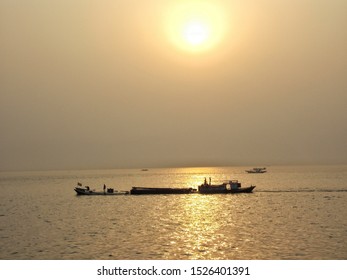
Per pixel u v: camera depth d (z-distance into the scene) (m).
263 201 186.00
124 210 165.75
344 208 160.25
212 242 102.94
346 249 94.25
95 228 126.69
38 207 190.00
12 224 139.88
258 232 114.19
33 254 96.00
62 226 132.50
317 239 103.94
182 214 150.12
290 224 126.19
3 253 97.62
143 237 110.50
